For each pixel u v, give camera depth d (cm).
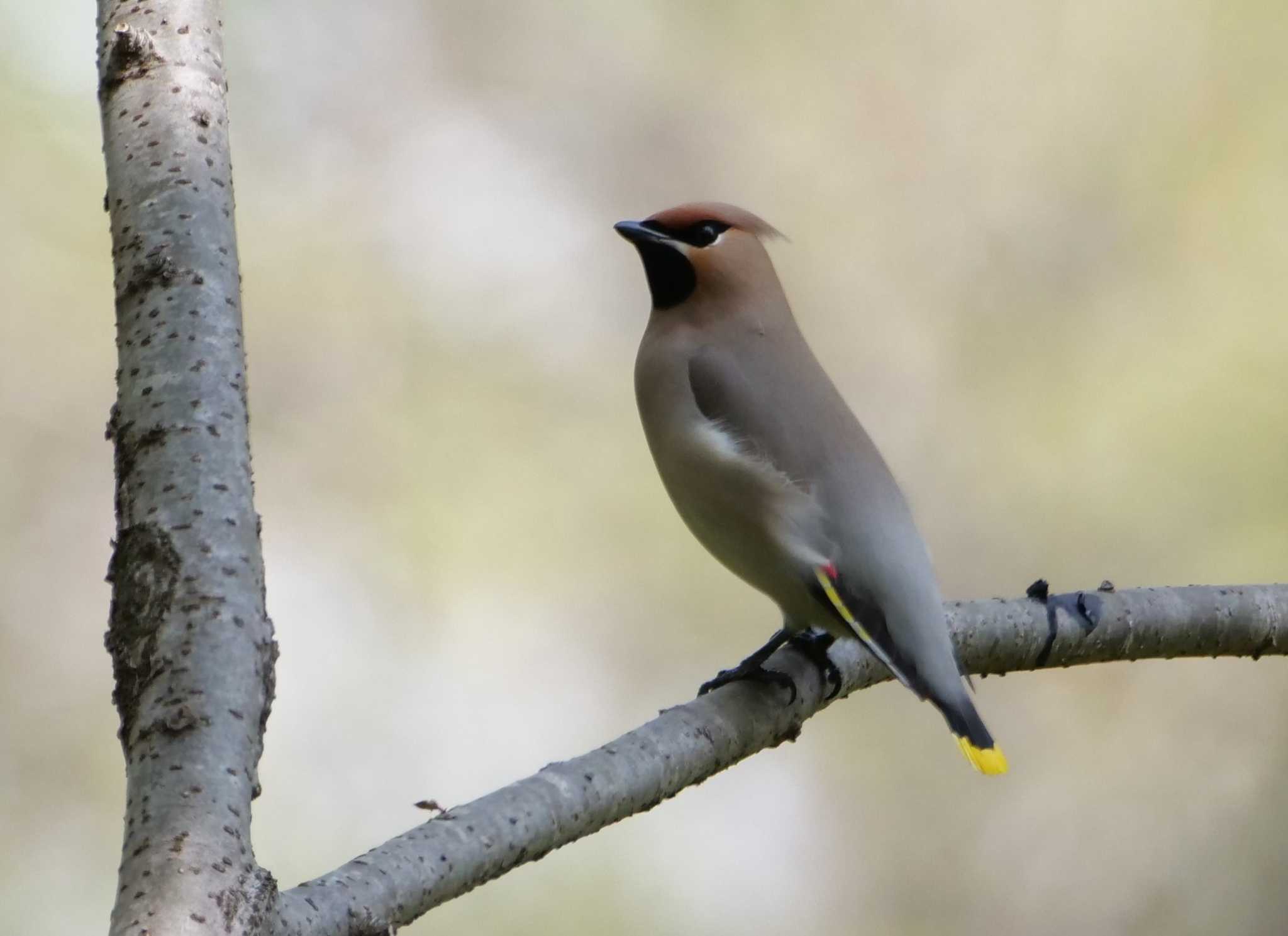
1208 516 1355
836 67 1548
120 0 595
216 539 482
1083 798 1366
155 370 513
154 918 407
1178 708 1372
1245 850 1341
